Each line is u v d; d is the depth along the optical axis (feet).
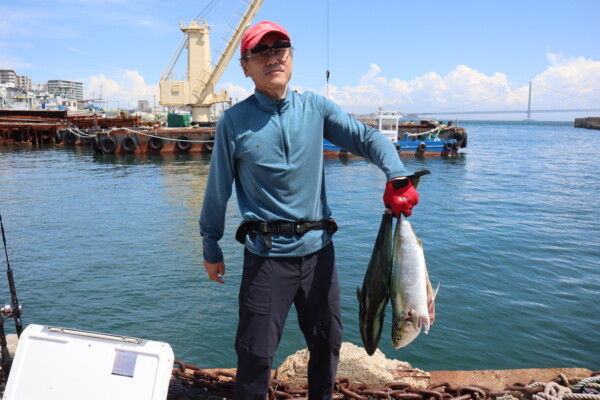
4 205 52.75
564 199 59.00
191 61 116.67
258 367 7.04
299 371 10.46
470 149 156.35
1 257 31.83
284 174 6.69
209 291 25.05
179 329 20.42
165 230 40.24
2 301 23.80
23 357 7.27
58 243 35.73
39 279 27.14
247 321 7.02
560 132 360.48
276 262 6.88
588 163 109.40
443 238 37.50
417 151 113.50
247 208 7.08
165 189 65.41
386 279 7.08
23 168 89.97
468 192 65.00
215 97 120.57
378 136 6.90
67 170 87.25
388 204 6.86
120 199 57.31
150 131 109.60
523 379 10.82
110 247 34.50
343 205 54.44
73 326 20.63
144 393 6.93
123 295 24.49
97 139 109.91
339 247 34.47
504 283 26.43
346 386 9.96
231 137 6.77
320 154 6.98
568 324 20.89
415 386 10.46
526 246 34.96
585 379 10.14
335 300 7.38
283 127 6.66
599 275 28.07
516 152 143.54
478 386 10.02
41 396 7.08
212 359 18.02
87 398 7.00
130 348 7.18
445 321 21.04
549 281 26.84
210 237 7.52
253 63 6.43
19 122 148.77
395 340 7.11
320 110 6.97
